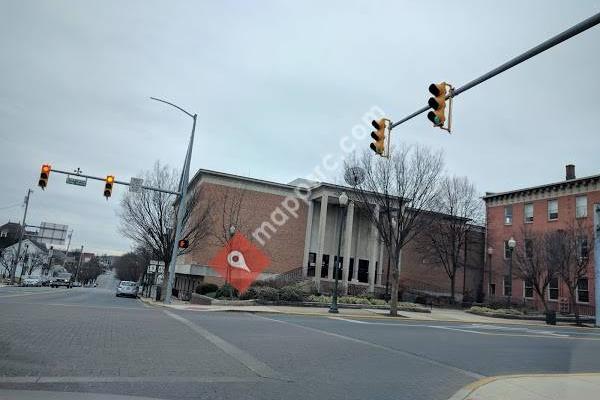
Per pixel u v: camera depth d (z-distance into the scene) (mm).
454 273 39156
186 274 42969
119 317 13875
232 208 39094
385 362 9547
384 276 42094
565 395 7137
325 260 41125
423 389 7379
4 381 6121
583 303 35719
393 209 25109
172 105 26031
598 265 30516
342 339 12523
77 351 8164
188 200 36312
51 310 14406
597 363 11398
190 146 26656
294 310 22547
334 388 7062
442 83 10164
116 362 7605
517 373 9250
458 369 9328
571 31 7492
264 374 7625
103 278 173625
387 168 25125
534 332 20047
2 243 80875
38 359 7395
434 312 29156
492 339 15273
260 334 12320
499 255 44125
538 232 34938
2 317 11688
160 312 17609
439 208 34781
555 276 33562
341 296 30641
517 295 41531
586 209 37156
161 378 6848
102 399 5660
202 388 6480
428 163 26156
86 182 22750
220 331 12352
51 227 60094
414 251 43656
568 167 40781
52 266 110938
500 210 44906
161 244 37688
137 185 24000
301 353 9836
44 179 21891
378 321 19984
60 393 5781
